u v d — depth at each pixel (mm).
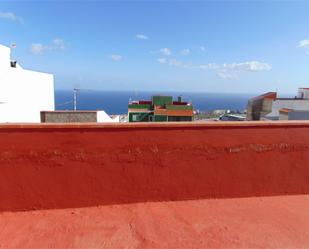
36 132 2652
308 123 3156
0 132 2588
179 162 2951
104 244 2250
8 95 14797
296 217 2746
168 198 2973
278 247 2283
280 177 3176
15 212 2680
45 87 18266
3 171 2627
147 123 2869
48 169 2705
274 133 3109
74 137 2723
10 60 15945
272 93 32562
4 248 2170
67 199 2770
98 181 2809
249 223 2621
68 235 2354
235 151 3047
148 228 2492
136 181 2887
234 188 3092
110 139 2791
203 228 2518
